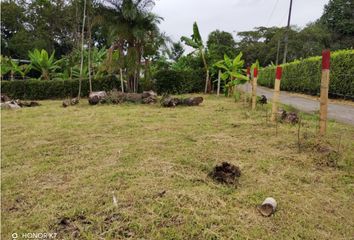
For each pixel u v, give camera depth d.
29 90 13.59
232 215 2.12
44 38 29.64
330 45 30.17
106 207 2.24
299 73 13.52
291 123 5.04
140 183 2.66
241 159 3.29
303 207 2.24
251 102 7.38
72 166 3.21
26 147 4.04
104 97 9.34
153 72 13.91
